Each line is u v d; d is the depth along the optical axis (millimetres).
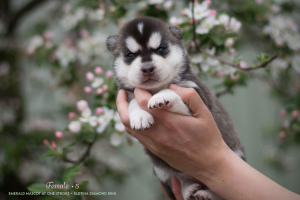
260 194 497
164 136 524
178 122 513
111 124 628
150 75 563
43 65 794
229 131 612
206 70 649
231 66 648
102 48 748
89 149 635
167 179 627
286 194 490
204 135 517
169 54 587
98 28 813
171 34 606
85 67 819
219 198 564
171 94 523
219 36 635
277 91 845
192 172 537
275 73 768
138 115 530
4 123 898
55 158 621
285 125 720
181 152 525
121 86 605
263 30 747
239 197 506
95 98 648
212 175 522
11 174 879
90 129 620
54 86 813
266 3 768
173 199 640
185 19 645
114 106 632
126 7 702
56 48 768
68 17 782
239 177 510
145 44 583
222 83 696
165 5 703
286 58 714
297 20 872
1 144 826
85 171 809
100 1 732
